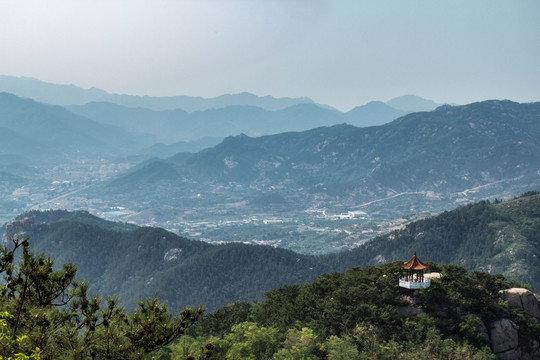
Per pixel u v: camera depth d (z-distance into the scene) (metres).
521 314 104.75
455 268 113.38
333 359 88.50
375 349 91.94
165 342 26.08
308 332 98.38
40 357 23.03
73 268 25.48
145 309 26.38
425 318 102.19
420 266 110.44
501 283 109.75
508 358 98.94
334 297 111.00
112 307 25.92
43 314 23.94
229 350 95.44
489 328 102.25
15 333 23.19
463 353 92.25
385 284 112.75
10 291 24.16
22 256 24.50
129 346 25.06
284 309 116.44
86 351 24.33
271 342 99.19
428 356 91.31
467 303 103.69
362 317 101.69
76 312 25.05
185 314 26.38
